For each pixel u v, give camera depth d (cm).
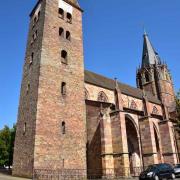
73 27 3859
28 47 3738
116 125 3144
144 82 7500
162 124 4244
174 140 4156
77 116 3244
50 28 3475
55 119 2967
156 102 6128
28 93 3228
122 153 2953
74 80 3434
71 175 2847
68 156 2914
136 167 3550
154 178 2567
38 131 2741
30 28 3944
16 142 3159
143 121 3775
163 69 7462
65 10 3884
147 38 8200
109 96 4491
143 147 3662
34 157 2600
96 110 3294
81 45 3831
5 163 6134
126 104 4988
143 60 7856
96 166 3042
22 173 2769
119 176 2903
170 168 2817
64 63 3409
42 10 3647
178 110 4247
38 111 2831
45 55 3219
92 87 4225
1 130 6481
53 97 3061
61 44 3512
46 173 2628
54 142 2839
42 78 3047
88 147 3212
